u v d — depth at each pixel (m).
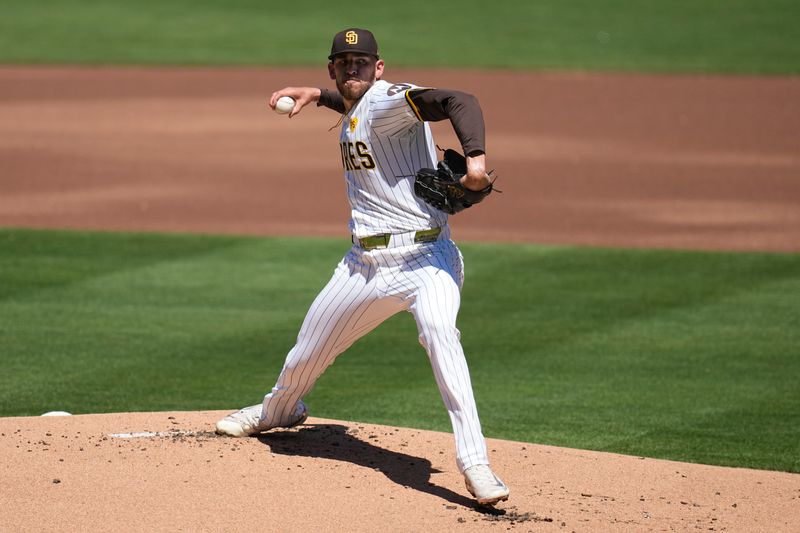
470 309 37.41
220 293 39.00
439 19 136.12
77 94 95.81
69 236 48.16
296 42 122.75
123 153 71.56
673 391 29.11
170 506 17.69
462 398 18.33
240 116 86.69
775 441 25.27
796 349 32.88
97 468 19.42
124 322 35.34
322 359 20.38
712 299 38.69
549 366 31.33
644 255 45.56
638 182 62.66
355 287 19.72
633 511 18.47
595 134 79.12
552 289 40.06
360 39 18.75
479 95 95.56
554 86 99.88
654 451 24.53
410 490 18.91
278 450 20.84
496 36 125.81
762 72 105.44
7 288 39.38
